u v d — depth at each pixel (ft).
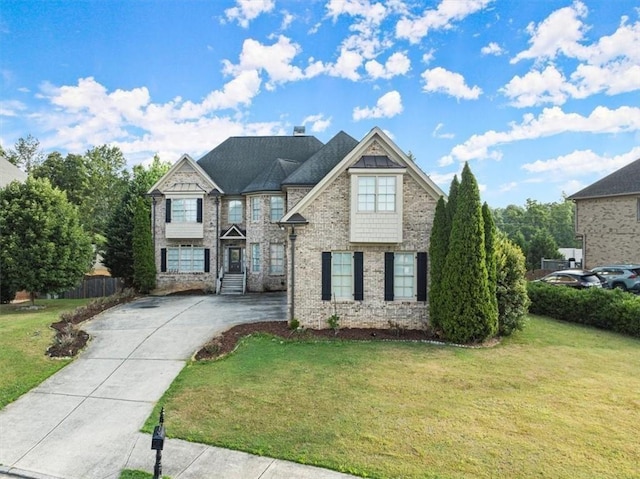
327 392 28.43
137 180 112.88
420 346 40.27
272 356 36.83
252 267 84.07
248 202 83.97
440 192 46.11
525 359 36.17
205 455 20.72
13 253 63.16
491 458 19.66
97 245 127.75
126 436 23.25
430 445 20.98
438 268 43.75
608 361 35.73
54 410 26.94
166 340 42.65
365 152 47.42
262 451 20.79
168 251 83.30
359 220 45.73
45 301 79.51
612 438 21.66
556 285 58.59
